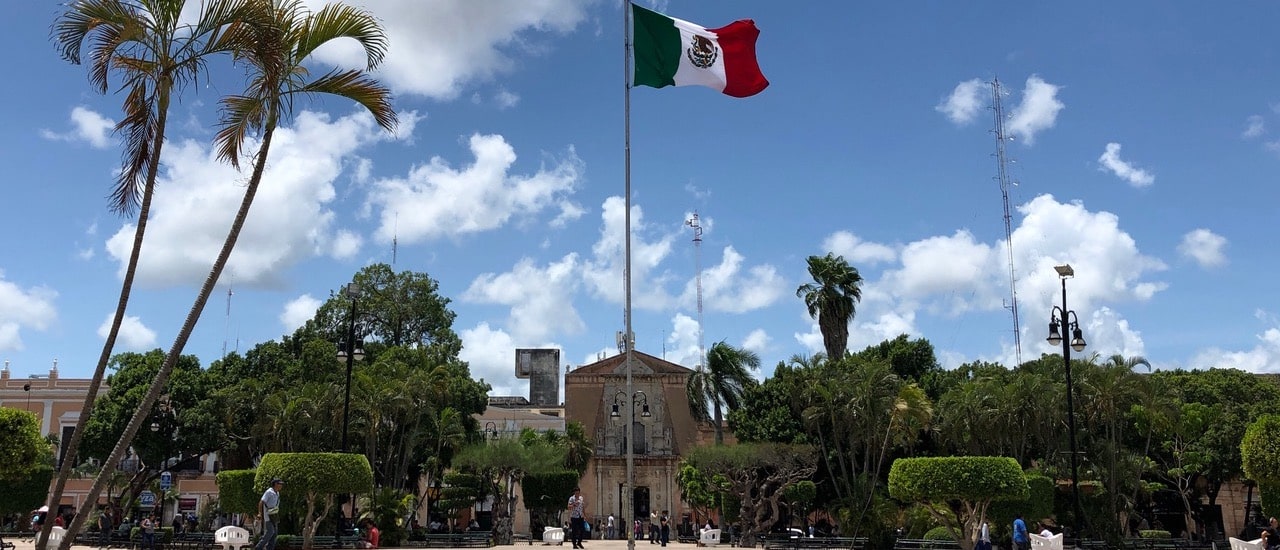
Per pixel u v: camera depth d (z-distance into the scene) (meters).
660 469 60.72
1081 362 43.47
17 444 18.50
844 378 45.25
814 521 54.22
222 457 50.91
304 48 13.16
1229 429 46.75
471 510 59.47
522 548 35.88
